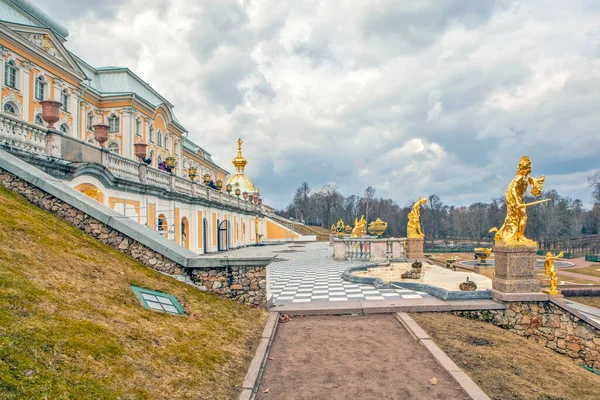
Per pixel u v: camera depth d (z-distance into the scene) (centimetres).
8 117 1114
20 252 652
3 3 2998
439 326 961
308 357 754
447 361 716
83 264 759
